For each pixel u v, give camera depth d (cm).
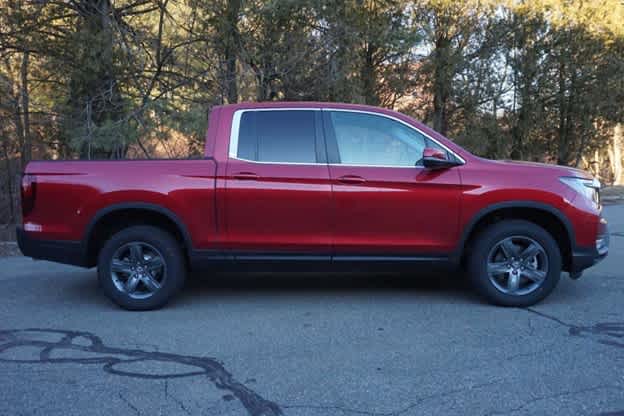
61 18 1039
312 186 540
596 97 1712
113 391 378
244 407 356
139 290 561
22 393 376
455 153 555
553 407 353
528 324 507
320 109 561
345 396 370
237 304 577
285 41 1056
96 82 1026
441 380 392
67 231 543
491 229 554
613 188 1969
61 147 1223
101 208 539
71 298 608
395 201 542
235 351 448
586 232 548
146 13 1112
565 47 1672
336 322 517
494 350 446
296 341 469
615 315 533
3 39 1026
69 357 437
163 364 423
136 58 1024
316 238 545
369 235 546
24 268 762
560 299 587
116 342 470
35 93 1176
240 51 1041
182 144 1070
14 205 1157
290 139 554
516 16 1590
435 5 1458
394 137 557
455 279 674
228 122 560
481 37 1585
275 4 969
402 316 533
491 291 556
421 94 1561
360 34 1127
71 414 348
